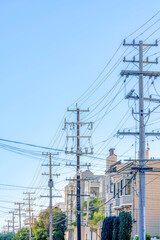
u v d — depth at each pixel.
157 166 48.88
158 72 28.44
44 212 83.81
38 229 82.81
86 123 46.56
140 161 27.64
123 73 28.33
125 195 49.03
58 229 81.19
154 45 28.92
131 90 28.62
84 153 46.38
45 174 58.22
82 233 74.00
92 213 77.50
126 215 41.84
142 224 27.44
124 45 28.83
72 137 46.47
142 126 28.05
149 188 48.12
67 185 103.62
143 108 28.22
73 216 90.44
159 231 47.09
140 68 28.62
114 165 54.72
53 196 58.12
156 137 28.88
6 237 127.50
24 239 104.06
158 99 28.73
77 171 47.06
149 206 47.66
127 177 49.28
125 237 41.16
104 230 47.75
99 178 87.94
